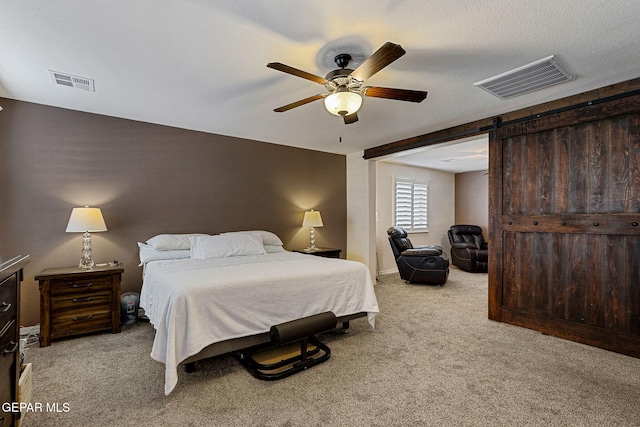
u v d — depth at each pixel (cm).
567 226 290
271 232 479
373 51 216
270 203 479
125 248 361
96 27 189
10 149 304
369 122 374
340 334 301
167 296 214
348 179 571
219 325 216
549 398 194
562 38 198
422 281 529
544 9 171
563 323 292
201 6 170
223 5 169
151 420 172
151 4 168
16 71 245
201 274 251
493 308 344
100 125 347
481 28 189
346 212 573
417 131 414
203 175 416
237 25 187
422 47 210
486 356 253
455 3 166
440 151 550
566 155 293
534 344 277
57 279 279
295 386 207
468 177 786
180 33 195
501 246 339
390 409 182
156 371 227
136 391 201
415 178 715
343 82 214
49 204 321
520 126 323
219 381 214
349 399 192
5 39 201
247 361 236
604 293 269
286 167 497
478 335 299
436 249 536
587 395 197
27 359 246
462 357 251
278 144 488
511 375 222
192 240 362
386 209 657
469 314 365
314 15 178
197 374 223
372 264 538
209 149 421
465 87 272
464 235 719
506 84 265
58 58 226
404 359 247
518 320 324
